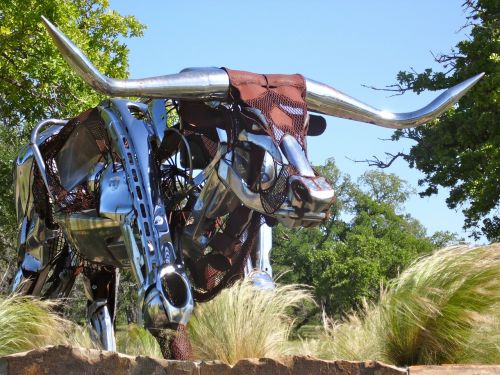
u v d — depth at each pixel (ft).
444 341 15.58
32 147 18.76
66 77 44.29
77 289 54.65
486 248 16.71
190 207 16.15
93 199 17.42
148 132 15.47
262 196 13.53
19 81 46.16
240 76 14.55
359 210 132.87
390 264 102.37
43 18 12.76
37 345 17.31
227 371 10.71
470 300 15.71
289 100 14.57
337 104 15.76
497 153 48.60
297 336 22.18
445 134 54.34
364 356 17.01
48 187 18.20
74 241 17.65
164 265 14.11
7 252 59.00
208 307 19.13
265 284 19.34
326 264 107.45
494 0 53.47
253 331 18.57
